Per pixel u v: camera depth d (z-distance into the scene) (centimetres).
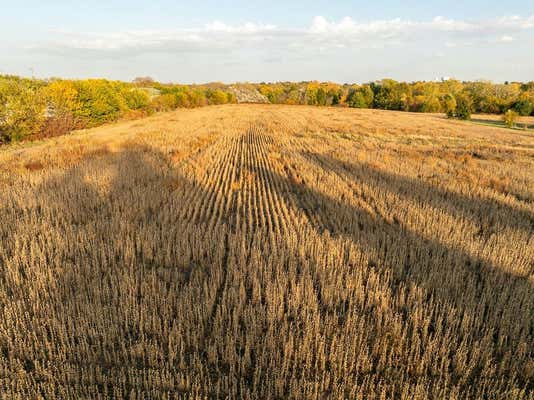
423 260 848
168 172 1634
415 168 1881
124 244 887
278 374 494
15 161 1798
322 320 612
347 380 495
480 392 493
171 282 731
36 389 475
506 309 650
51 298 660
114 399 454
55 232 917
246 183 1563
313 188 1470
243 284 711
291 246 890
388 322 614
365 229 1052
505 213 1213
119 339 550
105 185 1370
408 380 489
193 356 536
